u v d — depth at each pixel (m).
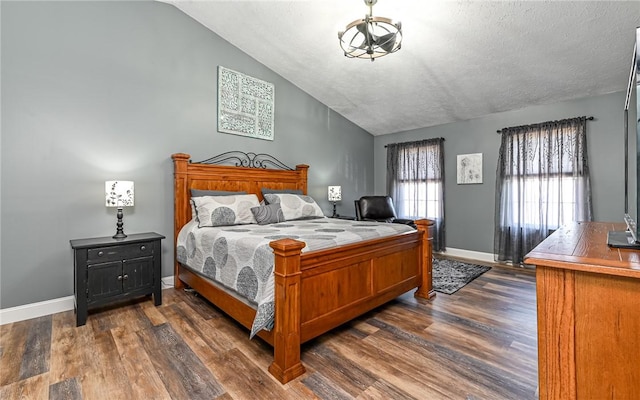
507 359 1.91
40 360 1.89
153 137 3.24
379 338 2.18
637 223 1.06
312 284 1.94
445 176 5.00
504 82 3.65
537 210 4.03
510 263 4.32
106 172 2.93
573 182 3.73
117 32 3.00
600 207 3.59
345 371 1.79
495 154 4.46
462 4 2.66
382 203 4.88
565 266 0.91
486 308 2.73
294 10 3.12
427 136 5.24
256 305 2.01
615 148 3.50
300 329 1.84
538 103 4.00
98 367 1.81
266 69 4.25
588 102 3.68
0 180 2.43
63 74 2.70
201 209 3.10
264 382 1.68
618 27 2.58
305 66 4.13
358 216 4.84
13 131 2.47
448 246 4.98
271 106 4.30
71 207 2.74
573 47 2.89
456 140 4.88
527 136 4.11
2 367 1.81
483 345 2.08
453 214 4.92
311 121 4.85
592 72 3.21
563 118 3.86
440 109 4.55
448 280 3.55
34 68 2.56
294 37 3.56
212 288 2.59
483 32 2.93
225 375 1.74
